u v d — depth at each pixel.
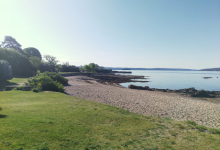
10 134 5.00
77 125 7.13
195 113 15.87
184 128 8.54
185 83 63.28
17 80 28.61
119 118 9.32
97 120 8.41
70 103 12.12
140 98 22.53
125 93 26.89
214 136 7.60
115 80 68.31
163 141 6.54
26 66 43.41
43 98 13.23
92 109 10.78
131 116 10.20
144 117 10.44
